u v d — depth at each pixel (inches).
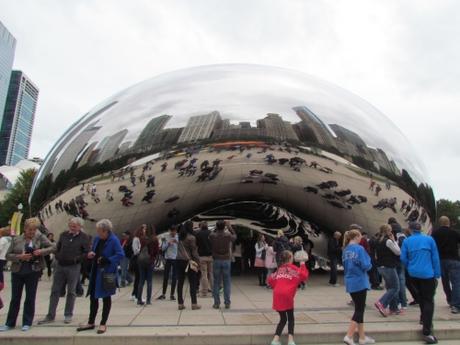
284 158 513.7
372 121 581.3
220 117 509.0
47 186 552.1
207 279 396.2
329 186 536.4
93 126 545.6
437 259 242.1
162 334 224.5
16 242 241.0
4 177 2957.7
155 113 520.1
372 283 454.0
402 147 591.5
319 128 525.3
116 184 510.0
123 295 390.6
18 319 267.0
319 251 681.6
